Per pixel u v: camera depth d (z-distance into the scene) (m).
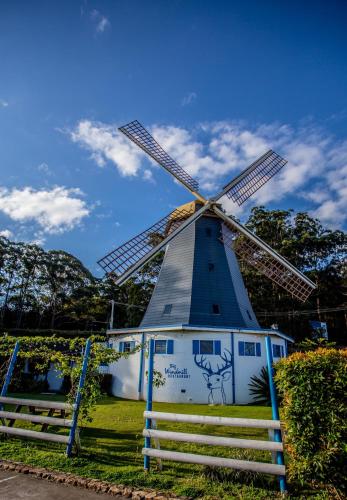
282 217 38.19
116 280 16.69
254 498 4.75
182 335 16.69
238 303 18.77
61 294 51.38
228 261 20.08
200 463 5.46
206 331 16.70
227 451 6.84
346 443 4.71
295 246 35.72
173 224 21.92
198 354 16.33
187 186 21.44
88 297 49.78
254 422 5.41
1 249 51.22
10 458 6.36
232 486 5.15
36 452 6.68
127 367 18.06
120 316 47.97
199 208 21.22
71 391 7.31
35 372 22.81
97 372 7.66
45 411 11.36
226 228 20.92
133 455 6.66
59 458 6.33
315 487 5.08
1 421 8.51
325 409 4.88
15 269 51.88
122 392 17.83
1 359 13.70
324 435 4.83
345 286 37.06
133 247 19.38
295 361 5.20
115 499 4.82
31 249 54.00
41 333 33.72
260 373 16.62
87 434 8.35
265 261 19.81
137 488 5.10
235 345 16.72
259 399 15.70
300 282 18.64
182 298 18.25
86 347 7.40
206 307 17.94
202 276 18.86
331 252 38.12
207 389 15.85
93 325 48.50
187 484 5.20
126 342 18.58
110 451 6.89
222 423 5.57
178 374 16.19
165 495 4.86
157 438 6.08
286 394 5.26
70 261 55.28
